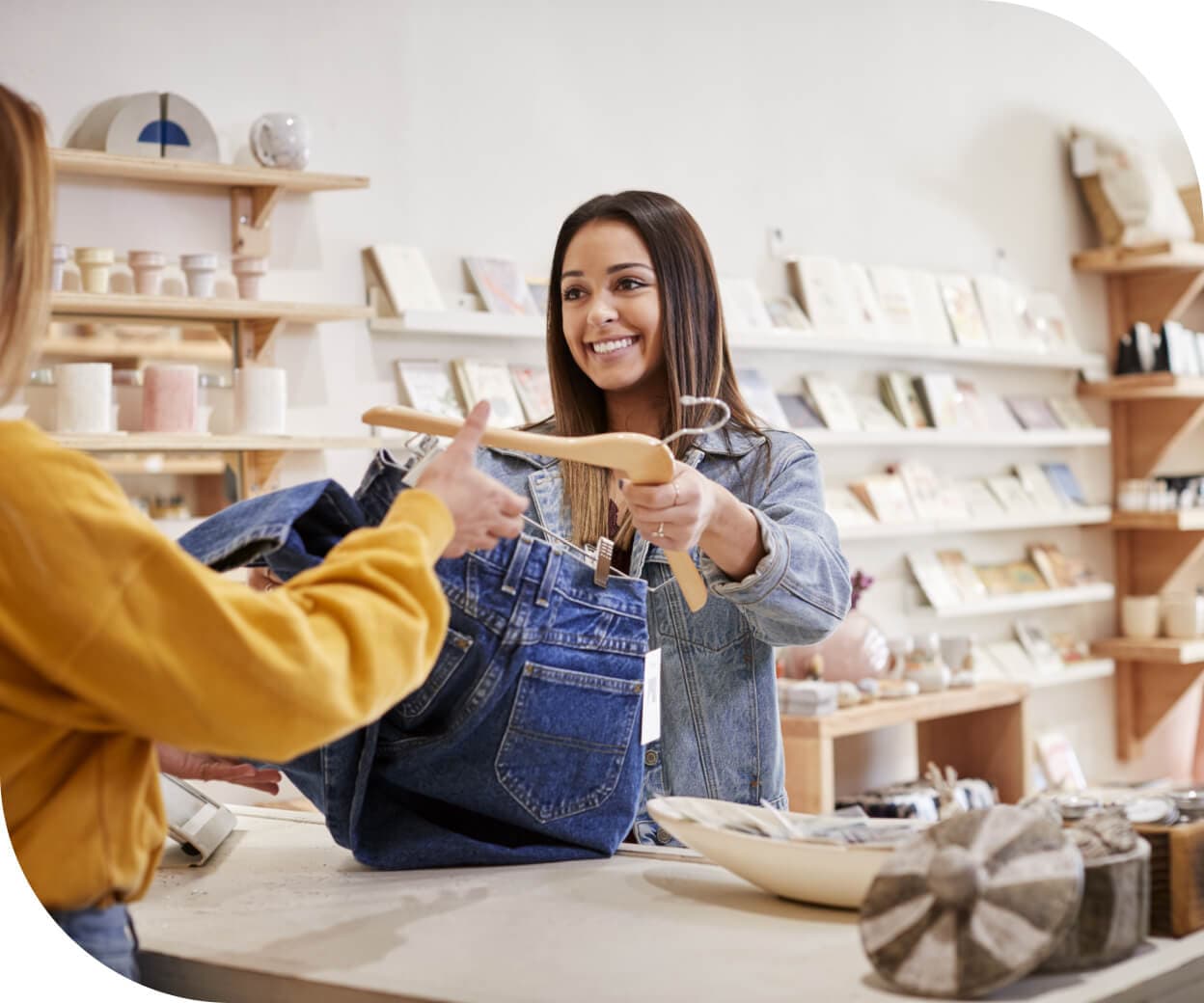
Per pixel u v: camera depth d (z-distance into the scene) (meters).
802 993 1.06
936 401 5.16
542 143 4.11
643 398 2.01
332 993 1.12
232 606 1.02
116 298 3.16
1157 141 5.96
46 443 1.02
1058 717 5.70
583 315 1.93
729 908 1.30
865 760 4.86
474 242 3.96
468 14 3.94
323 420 3.68
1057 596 5.45
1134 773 5.96
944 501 5.12
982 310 5.39
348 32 3.70
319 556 1.45
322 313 3.46
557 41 4.14
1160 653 5.67
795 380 4.83
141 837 1.12
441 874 1.48
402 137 3.81
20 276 1.08
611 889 1.38
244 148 3.51
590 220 1.95
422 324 3.69
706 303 1.95
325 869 1.52
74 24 3.24
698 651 1.89
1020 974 1.02
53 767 1.08
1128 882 1.12
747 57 4.67
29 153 1.08
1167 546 5.99
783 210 4.79
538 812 1.52
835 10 4.95
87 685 1.00
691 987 1.07
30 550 0.98
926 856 1.08
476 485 1.22
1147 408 6.01
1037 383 5.75
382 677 1.08
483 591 1.48
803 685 4.17
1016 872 1.05
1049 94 5.75
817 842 1.28
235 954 1.20
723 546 1.62
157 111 3.27
